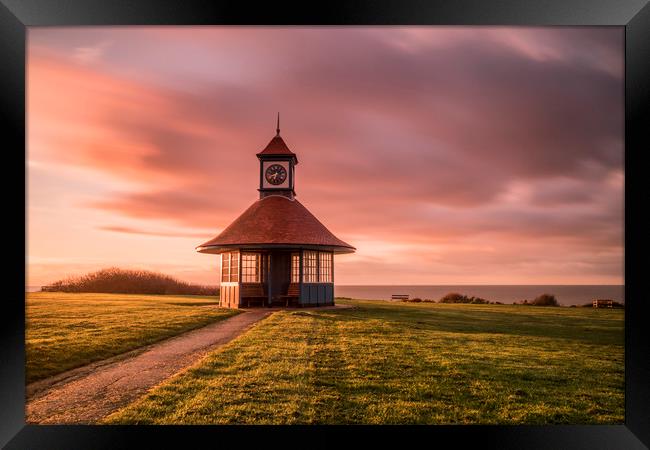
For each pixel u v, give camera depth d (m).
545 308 35.69
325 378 11.96
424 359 13.95
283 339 16.95
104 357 14.51
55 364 13.30
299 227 30.72
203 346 16.27
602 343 17.55
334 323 21.36
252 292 29.61
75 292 50.72
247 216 31.75
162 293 52.94
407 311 29.14
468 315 27.47
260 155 32.75
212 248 30.41
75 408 10.23
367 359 13.81
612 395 11.27
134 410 9.88
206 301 34.94
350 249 31.84
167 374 12.61
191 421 9.41
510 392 11.27
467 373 12.56
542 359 14.44
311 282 30.47
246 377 11.97
